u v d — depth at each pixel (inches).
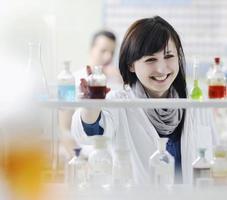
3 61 102.4
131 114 118.9
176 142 119.0
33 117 96.6
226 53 248.4
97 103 98.3
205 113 122.5
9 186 90.6
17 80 100.7
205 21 249.6
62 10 229.3
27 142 93.7
